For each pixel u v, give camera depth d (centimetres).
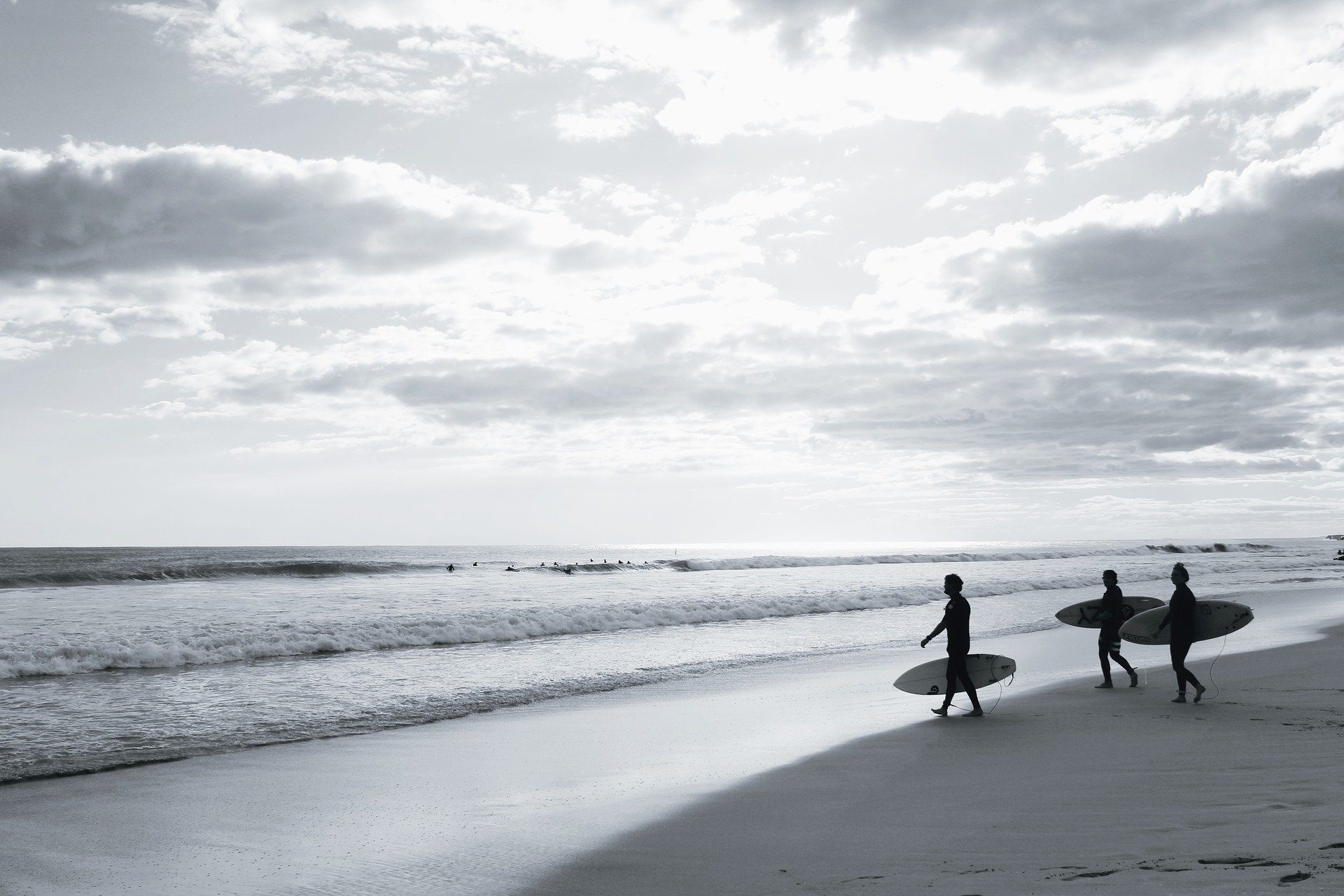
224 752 1009
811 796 777
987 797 732
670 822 709
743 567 6912
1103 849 556
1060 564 7475
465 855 640
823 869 568
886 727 1106
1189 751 862
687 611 2708
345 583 4172
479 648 2041
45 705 1290
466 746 1046
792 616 2916
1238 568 6278
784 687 1491
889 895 497
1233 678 1412
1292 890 434
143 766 941
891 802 739
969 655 1268
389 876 599
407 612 2653
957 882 510
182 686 1463
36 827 728
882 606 3300
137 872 618
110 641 1862
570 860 620
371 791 839
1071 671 1609
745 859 605
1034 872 518
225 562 4769
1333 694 1227
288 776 902
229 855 651
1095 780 764
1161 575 5209
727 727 1141
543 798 805
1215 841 550
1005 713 1163
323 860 637
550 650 1992
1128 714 1117
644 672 1669
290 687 1462
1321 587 3953
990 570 6325
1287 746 866
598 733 1117
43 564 6300
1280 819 596
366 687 1472
